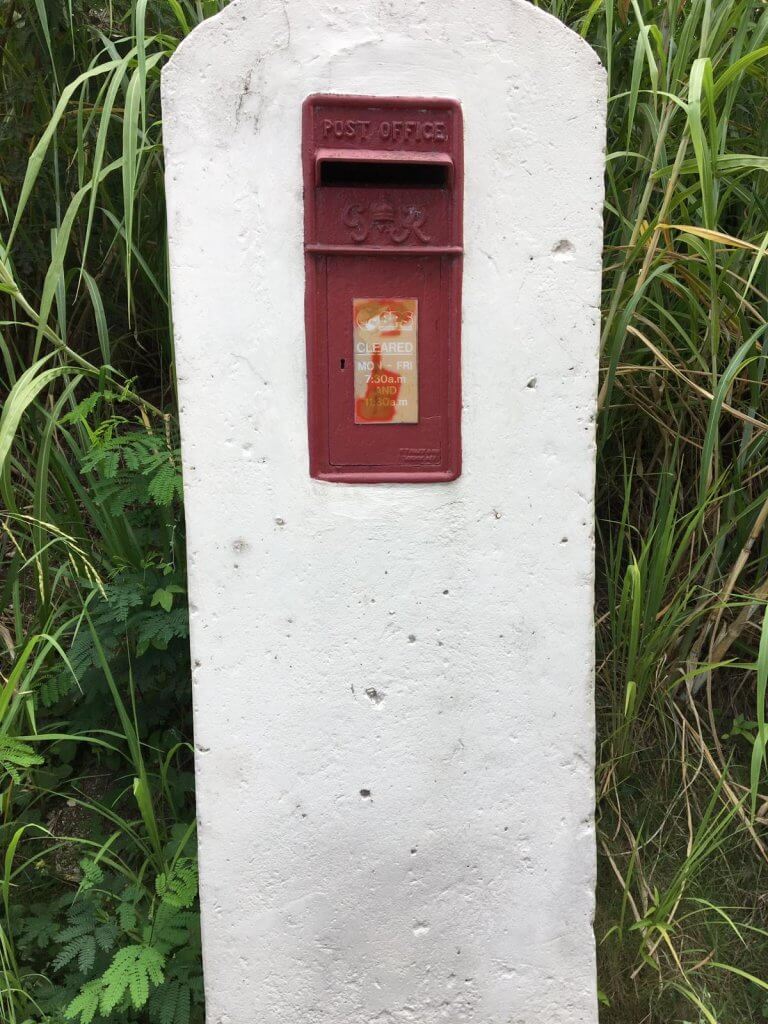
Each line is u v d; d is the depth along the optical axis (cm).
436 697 159
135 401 234
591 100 143
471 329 148
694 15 184
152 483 191
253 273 144
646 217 218
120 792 208
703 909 186
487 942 167
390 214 143
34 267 249
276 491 150
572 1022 172
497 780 163
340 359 147
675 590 224
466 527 155
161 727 218
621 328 184
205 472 149
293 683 157
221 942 162
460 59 140
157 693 212
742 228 216
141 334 261
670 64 192
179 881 171
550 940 169
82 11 237
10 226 243
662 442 230
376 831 162
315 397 147
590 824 166
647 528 236
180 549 206
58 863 201
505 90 142
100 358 259
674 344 224
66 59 243
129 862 200
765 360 212
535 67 141
